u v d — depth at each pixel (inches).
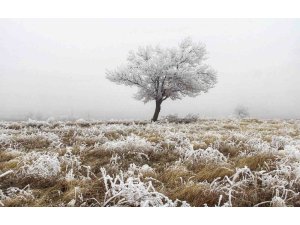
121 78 1133.1
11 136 461.4
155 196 221.5
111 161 319.9
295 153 315.3
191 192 219.3
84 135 503.8
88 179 253.1
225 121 954.7
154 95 1109.7
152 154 352.2
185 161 312.0
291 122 1000.2
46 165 281.1
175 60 1131.9
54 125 828.0
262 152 323.0
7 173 252.5
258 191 224.4
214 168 279.4
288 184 233.3
